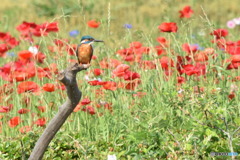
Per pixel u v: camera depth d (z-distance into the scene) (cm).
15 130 1064
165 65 1134
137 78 1105
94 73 1119
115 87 1003
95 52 1292
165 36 1458
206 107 880
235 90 1070
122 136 984
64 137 962
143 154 884
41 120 1005
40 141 717
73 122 1070
